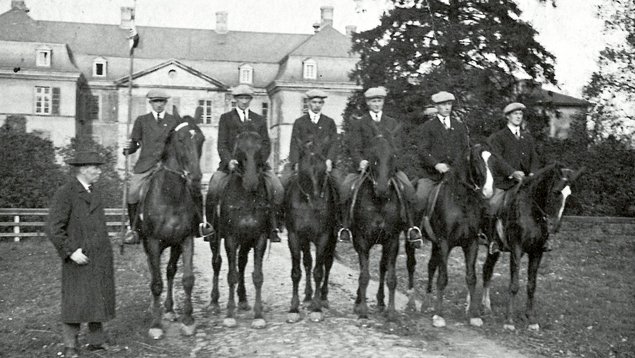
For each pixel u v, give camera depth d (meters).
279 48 67.38
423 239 11.66
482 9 31.02
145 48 64.12
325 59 61.78
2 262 18.69
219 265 11.27
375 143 10.02
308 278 11.73
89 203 8.34
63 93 57.59
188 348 8.92
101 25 65.00
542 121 31.36
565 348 9.17
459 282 14.72
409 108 29.58
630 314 11.38
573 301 12.41
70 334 8.38
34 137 30.19
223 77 64.50
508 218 10.30
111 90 60.78
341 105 61.22
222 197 10.30
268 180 10.37
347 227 10.45
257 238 10.18
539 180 10.09
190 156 9.51
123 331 9.64
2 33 57.72
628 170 27.86
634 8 26.30
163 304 11.86
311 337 9.44
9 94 56.78
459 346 9.12
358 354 8.57
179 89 59.75
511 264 10.29
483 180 9.72
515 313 11.14
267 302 12.25
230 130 10.93
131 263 18.27
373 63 31.31
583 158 28.27
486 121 28.67
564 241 22.08
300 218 10.28
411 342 9.23
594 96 27.72
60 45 58.50
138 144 10.76
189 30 67.19
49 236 8.09
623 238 21.94
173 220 9.55
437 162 10.95
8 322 10.43
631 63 26.70
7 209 26.31
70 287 8.23
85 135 58.59
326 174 10.20
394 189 10.23
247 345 9.04
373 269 17.45
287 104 61.00
